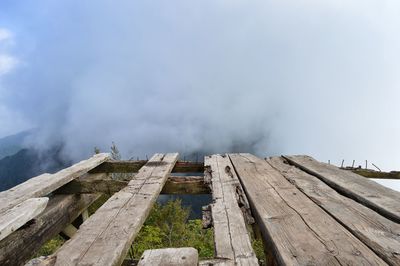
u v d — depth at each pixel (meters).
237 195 3.27
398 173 5.22
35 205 2.94
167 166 4.80
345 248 1.98
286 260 1.86
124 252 2.18
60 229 4.25
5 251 3.05
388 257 1.83
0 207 2.97
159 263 1.76
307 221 2.43
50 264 1.93
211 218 2.76
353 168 5.25
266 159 5.20
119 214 2.77
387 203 2.71
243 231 2.36
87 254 2.04
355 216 2.48
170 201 10.94
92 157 5.84
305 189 3.28
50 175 4.35
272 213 2.62
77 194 4.88
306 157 5.20
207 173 4.48
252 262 1.90
